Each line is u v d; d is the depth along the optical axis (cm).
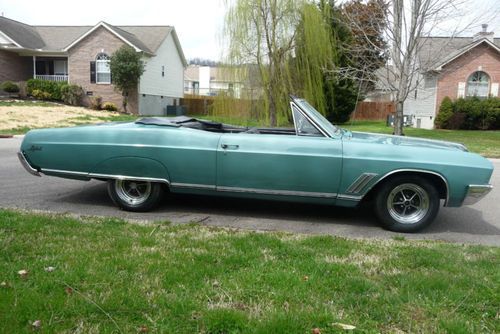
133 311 272
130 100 3056
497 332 263
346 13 1762
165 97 3606
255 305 286
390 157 502
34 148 564
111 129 554
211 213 568
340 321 268
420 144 549
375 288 315
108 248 381
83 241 399
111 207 581
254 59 2047
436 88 2748
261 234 446
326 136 527
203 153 527
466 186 499
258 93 2062
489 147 1641
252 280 322
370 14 1644
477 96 2653
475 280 331
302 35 2039
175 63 3794
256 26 2002
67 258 352
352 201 514
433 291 313
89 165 554
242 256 370
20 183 723
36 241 393
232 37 2034
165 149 535
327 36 2052
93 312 269
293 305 288
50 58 3353
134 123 574
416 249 413
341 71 1886
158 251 378
